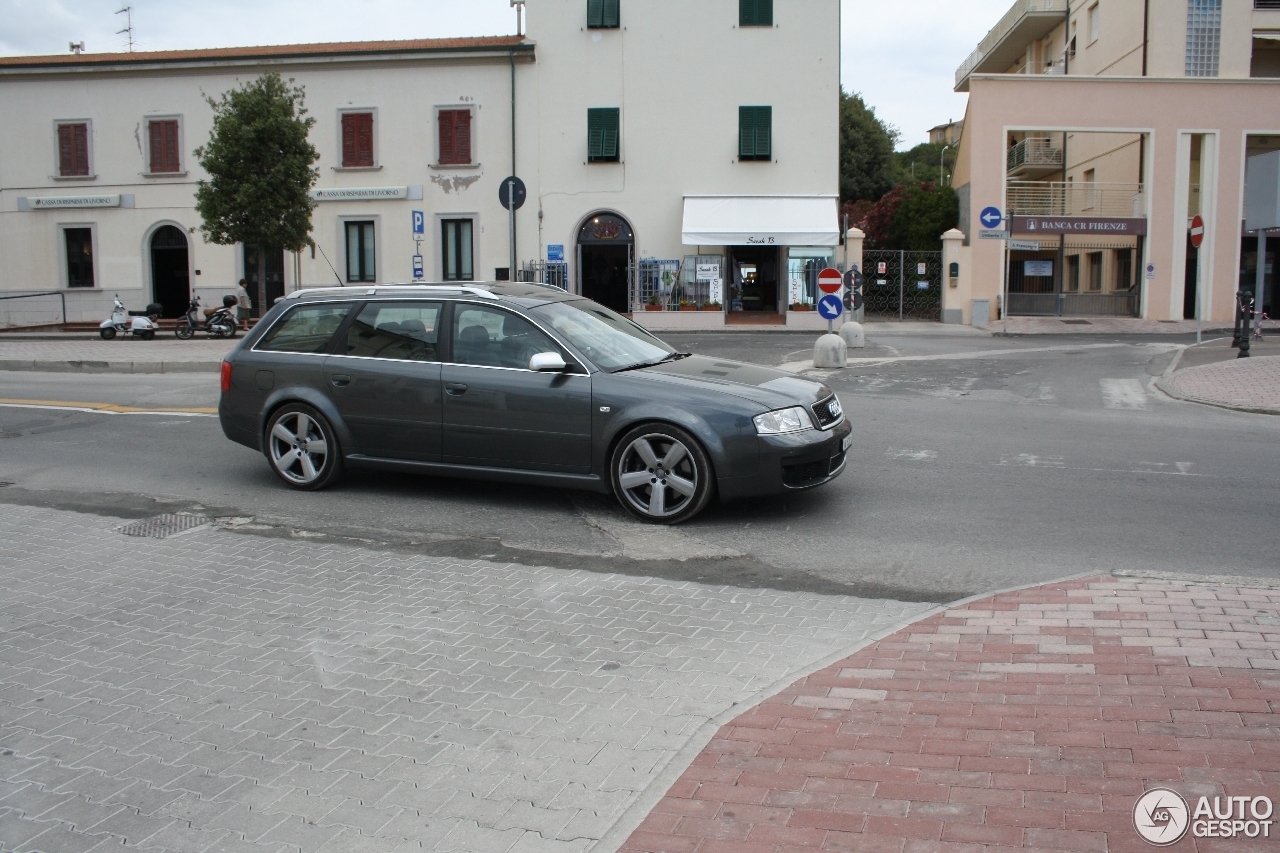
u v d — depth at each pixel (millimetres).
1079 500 7645
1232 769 3371
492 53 30469
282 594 5594
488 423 7352
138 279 32188
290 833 3256
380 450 7770
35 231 32531
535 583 5762
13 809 3426
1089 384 14789
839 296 16906
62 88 32000
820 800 3299
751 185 30438
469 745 3824
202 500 7816
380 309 7906
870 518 7168
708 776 3490
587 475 7172
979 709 3928
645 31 30250
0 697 4301
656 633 4961
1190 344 21641
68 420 11375
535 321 7422
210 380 15766
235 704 4207
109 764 3725
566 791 3480
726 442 6773
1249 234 30781
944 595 5547
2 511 7457
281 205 24953
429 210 31172
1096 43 34969
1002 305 29031
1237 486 8070
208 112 31469
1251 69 32750
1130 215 31234
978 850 2977
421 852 3133
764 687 4293
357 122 31188
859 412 11906
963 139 31469
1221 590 5273
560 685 4355
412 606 5379
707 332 27531
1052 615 4957
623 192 30641
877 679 4266
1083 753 3527
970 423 11133
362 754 3770
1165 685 4062
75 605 5430
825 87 30031
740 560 6215
